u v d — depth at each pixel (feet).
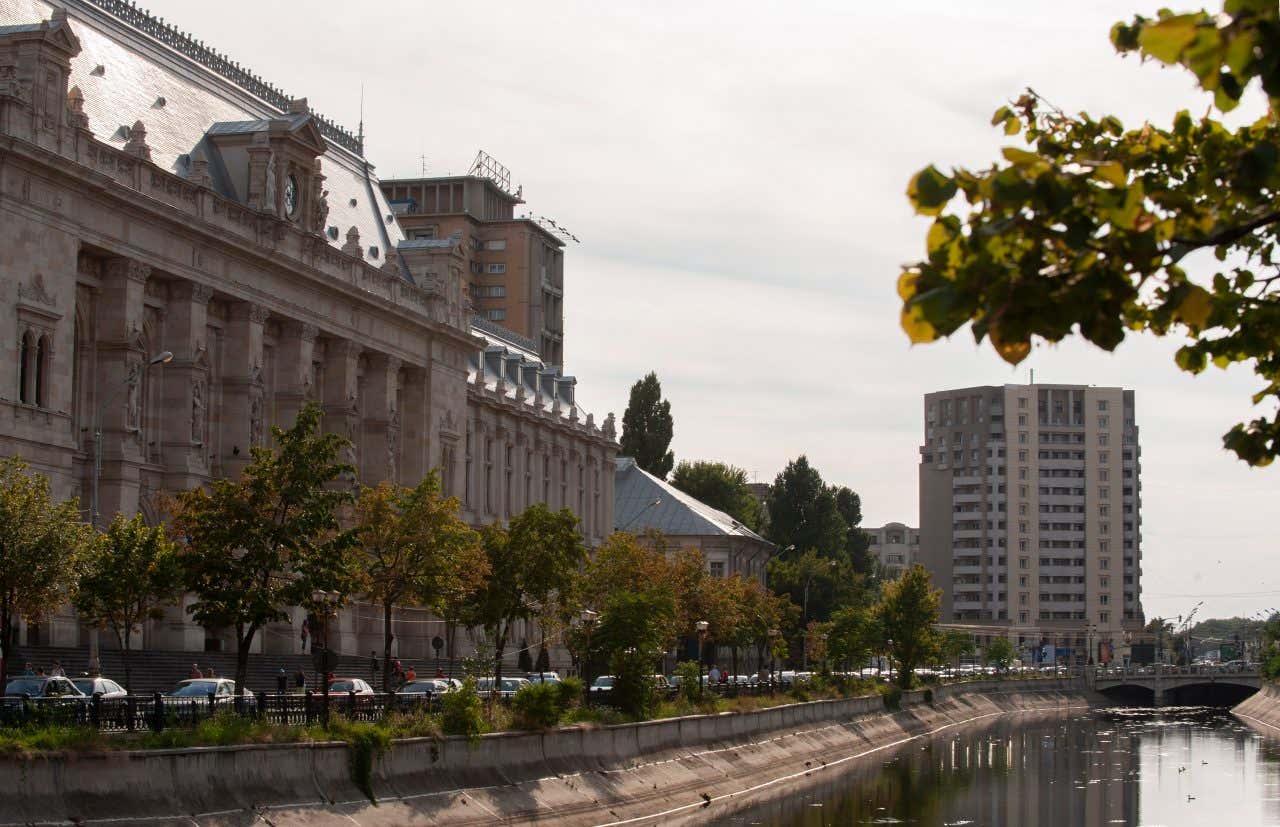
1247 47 39.04
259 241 329.31
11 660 239.50
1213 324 58.59
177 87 338.95
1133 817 300.61
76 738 156.97
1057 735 533.55
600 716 285.23
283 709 200.03
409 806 205.67
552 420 522.88
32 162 260.62
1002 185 42.80
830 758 403.13
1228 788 354.54
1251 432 63.31
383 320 383.86
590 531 559.38
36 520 208.13
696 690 347.36
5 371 256.32
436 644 367.25
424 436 405.39
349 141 430.61
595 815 250.37
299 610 339.57
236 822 172.24
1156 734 550.36
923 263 44.42
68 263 271.08
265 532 212.43
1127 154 55.11
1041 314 43.14
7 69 259.80
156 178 298.35
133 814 159.02
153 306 304.71
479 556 291.99
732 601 424.46
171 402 306.14
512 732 243.81
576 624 383.04
